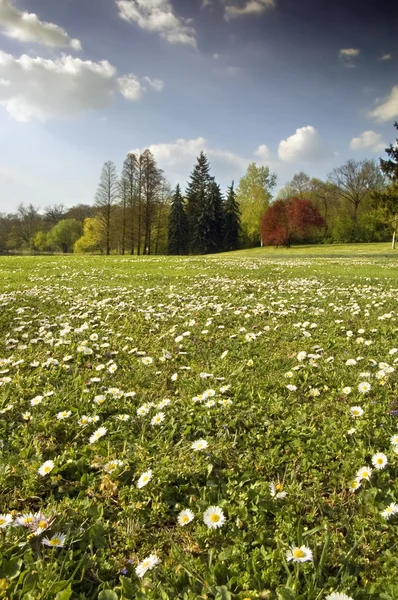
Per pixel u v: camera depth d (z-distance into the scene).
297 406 3.51
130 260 23.30
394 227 37.91
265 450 2.86
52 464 2.54
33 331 6.04
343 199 66.00
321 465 2.68
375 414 3.25
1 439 2.94
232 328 6.23
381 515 2.17
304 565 1.84
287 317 6.88
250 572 1.86
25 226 85.50
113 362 4.59
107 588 1.80
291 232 54.09
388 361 4.50
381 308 7.46
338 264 21.38
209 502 2.34
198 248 63.38
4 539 2.00
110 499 2.38
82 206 93.06
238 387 3.82
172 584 1.80
